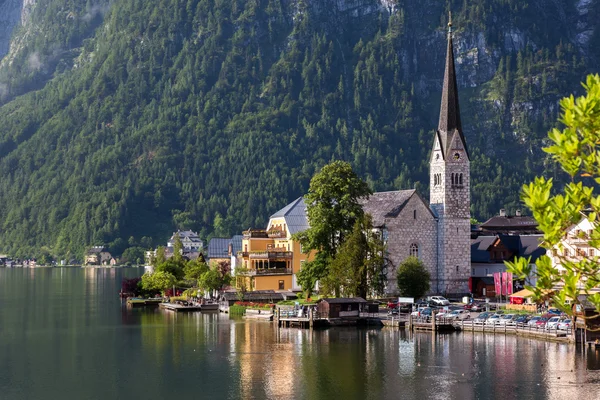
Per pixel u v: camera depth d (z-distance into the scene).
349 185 185.25
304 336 162.25
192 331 172.50
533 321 161.50
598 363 130.38
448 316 169.25
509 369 127.62
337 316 175.75
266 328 174.88
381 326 173.62
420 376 125.06
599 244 33.12
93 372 132.62
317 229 185.50
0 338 168.50
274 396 115.62
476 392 115.00
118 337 166.88
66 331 178.00
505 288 189.00
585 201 32.59
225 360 139.75
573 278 32.69
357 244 178.50
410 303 183.50
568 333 148.75
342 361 137.00
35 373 132.62
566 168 31.09
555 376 122.38
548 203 32.25
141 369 134.12
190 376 128.38
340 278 178.38
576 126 30.56
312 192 190.88
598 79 30.47
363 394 115.75
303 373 128.88
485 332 162.88
